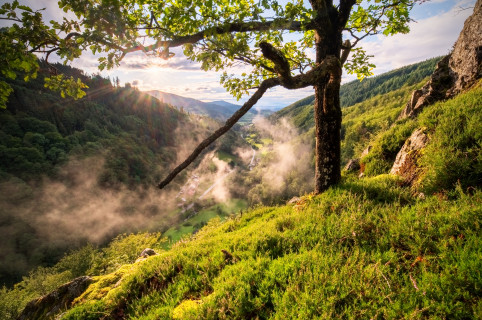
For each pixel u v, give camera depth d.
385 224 3.78
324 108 5.30
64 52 2.96
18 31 2.71
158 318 3.19
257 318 2.61
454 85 9.14
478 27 8.40
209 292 3.56
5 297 41.19
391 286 2.60
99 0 2.74
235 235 5.29
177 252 4.96
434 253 2.91
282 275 3.16
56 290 4.93
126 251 43.97
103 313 3.83
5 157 128.00
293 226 4.80
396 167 6.39
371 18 4.89
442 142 4.89
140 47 3.21
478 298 2.17
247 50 3.73
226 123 2.96
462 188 4.01
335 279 2.79
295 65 5.65
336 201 5.08
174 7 3.26
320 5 4.39
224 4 3.79
